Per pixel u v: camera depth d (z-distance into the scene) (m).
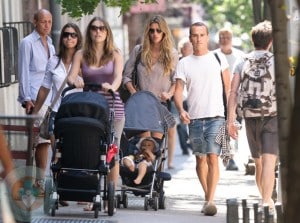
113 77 33.12
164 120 35.03
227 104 33.81
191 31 34.75
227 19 89.38
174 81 35.69
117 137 33.09
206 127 34.62
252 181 47.19
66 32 34.97
